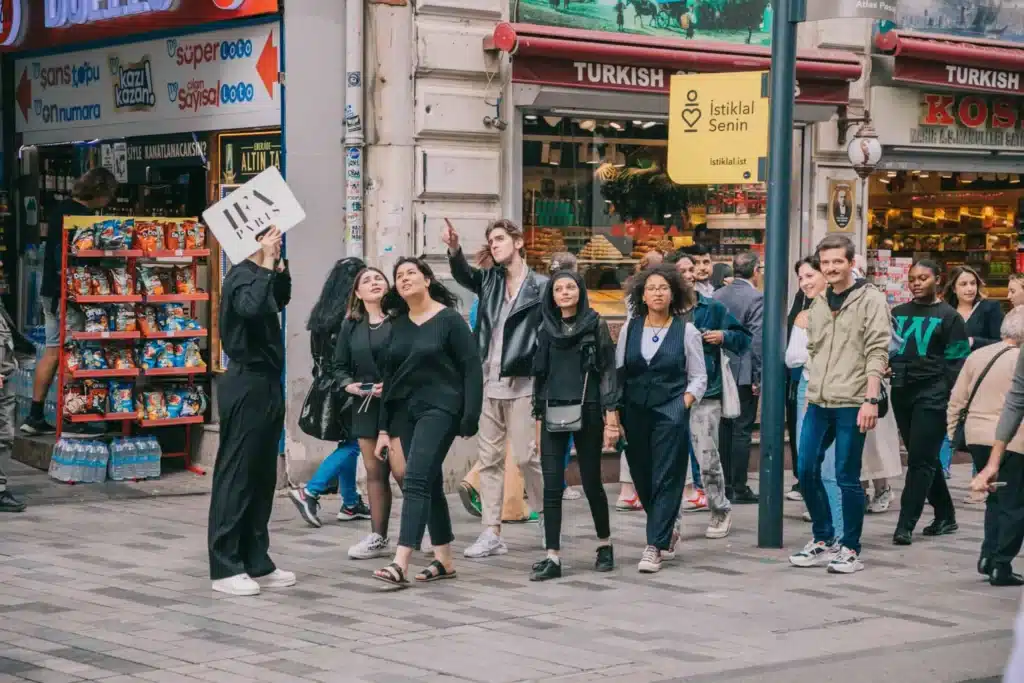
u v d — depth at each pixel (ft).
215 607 28.55
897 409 37.73
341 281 35.91
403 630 27.02
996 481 31.71
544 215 45.96
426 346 30.66
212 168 44.83
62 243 42.39
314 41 41.50
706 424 37.11
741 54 47.60
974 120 55.93
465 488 38.29
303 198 41.63
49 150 51.70
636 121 47.70
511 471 38.88
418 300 30.78
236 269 29.30
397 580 30.42
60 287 43.83
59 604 28.58
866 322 32.60
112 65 48.06
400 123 42.63
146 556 33.19
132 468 43.06
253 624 27.25
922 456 36.86
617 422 32.45
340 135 42.09
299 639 26.20
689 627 27.73
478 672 24.12
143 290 42.70
